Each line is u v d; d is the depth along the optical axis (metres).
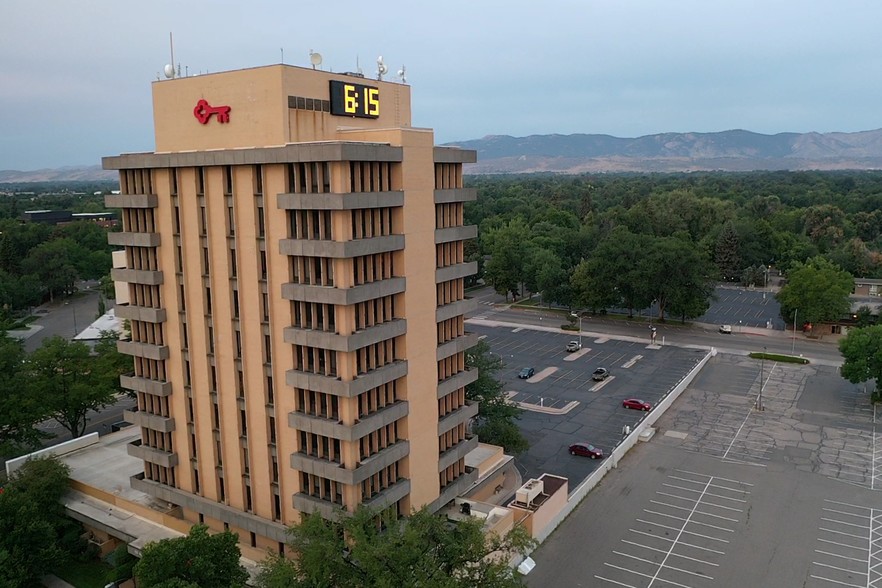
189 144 51.69
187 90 50.81
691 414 89.69
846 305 127.06
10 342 87.38
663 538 58.56
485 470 65.38
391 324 48.28
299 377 47.03
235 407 51.81
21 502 52.78
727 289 180.25
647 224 194.75
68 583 53.41
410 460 51.72
